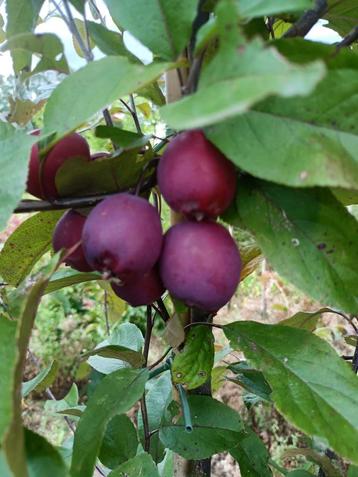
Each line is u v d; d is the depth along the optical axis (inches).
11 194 6.3
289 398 7.2
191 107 4.8
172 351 9.3
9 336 6.4
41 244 9.7
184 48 6.6
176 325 7.3
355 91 5.9
